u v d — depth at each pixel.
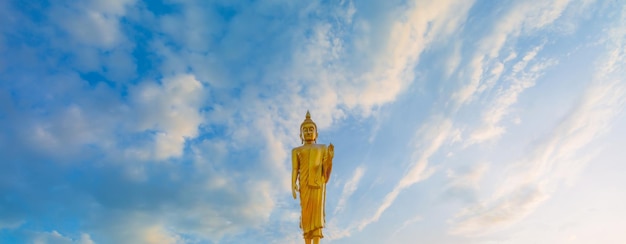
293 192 38.47
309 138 39.28
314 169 38.12
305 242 37.94
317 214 37.88
